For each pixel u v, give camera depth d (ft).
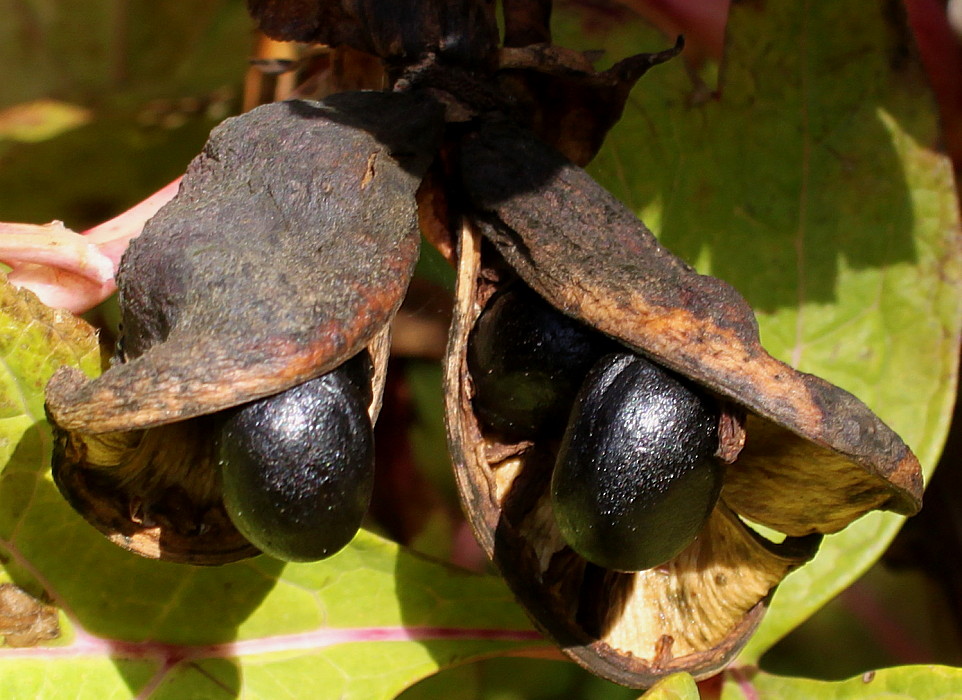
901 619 0.62
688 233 0.50
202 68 0.61
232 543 0.38
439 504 0.56
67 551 0.41
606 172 0.50
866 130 0.51
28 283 0.43
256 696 0.42
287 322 0.35
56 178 0.58
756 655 0.46
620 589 0.41
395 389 0.54
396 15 0.42
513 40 0.44
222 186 0.38
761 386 0.36
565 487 0.37
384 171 0.39
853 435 0.36
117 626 0.42
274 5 0.44
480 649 0.44
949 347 0.49
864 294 0.50
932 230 0.50
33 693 0.40
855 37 0.51
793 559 0.40
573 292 0.38
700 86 0.51
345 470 0.35
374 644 0.43
